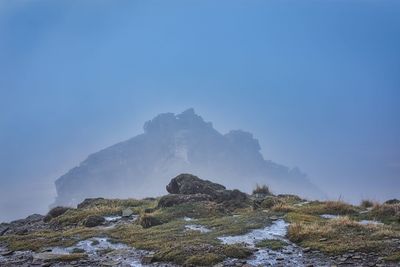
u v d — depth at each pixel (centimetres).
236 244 2098
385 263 1772
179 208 2962
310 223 2409
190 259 1917
